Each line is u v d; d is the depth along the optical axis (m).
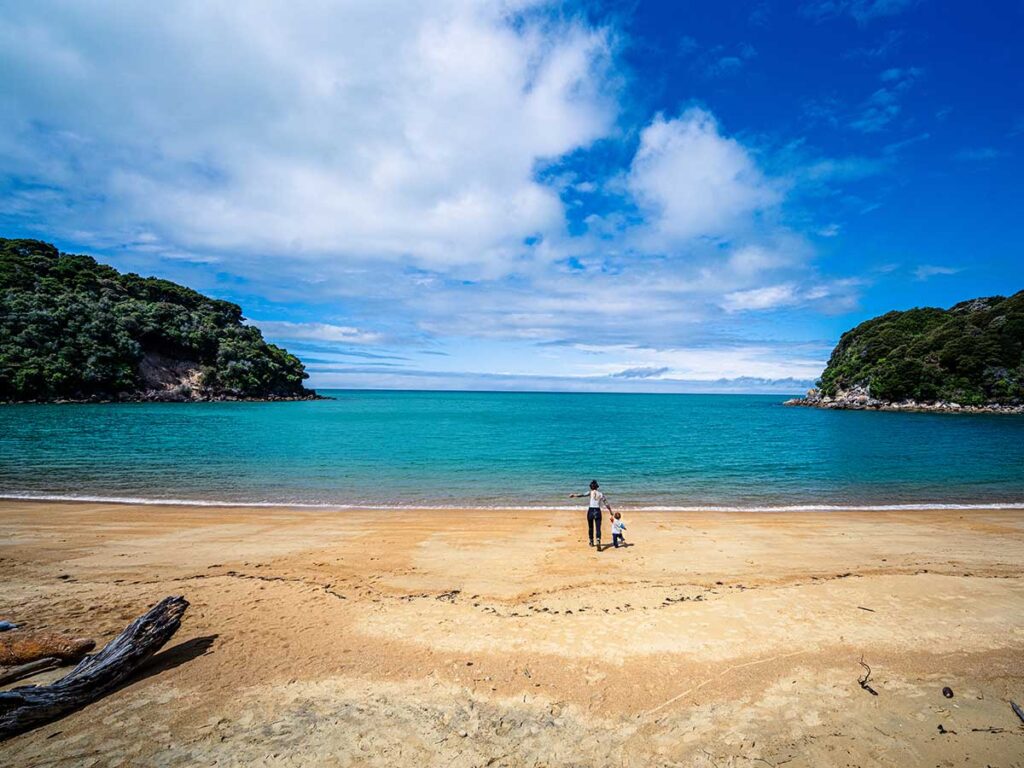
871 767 5.04
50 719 5.69
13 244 102.19
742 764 5.14
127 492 21.08
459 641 7.77
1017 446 39.19
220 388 108.62
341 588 10.35
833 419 73.25
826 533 15.41
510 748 5.39
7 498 19.44
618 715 5.97
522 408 114.31
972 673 6.77
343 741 5.45
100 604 9.05
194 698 6.21
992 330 85.75
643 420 72.12
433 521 16.91
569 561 12.51
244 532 15.15
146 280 117.12
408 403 142.00
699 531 15.65
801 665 6.98
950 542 14.44
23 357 80.50
